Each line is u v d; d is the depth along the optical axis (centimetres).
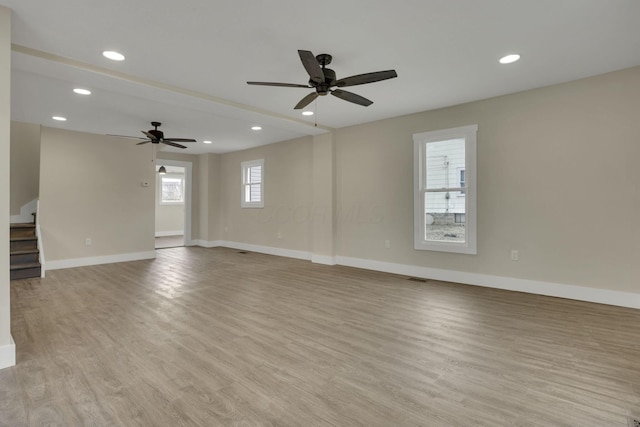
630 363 231
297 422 171
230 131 617
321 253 620
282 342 270
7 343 229
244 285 457
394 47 295
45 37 275
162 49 297
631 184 343
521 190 409
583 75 358
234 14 244
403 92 407
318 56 307
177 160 857
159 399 191
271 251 743
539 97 394
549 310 343
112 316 330
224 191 870
